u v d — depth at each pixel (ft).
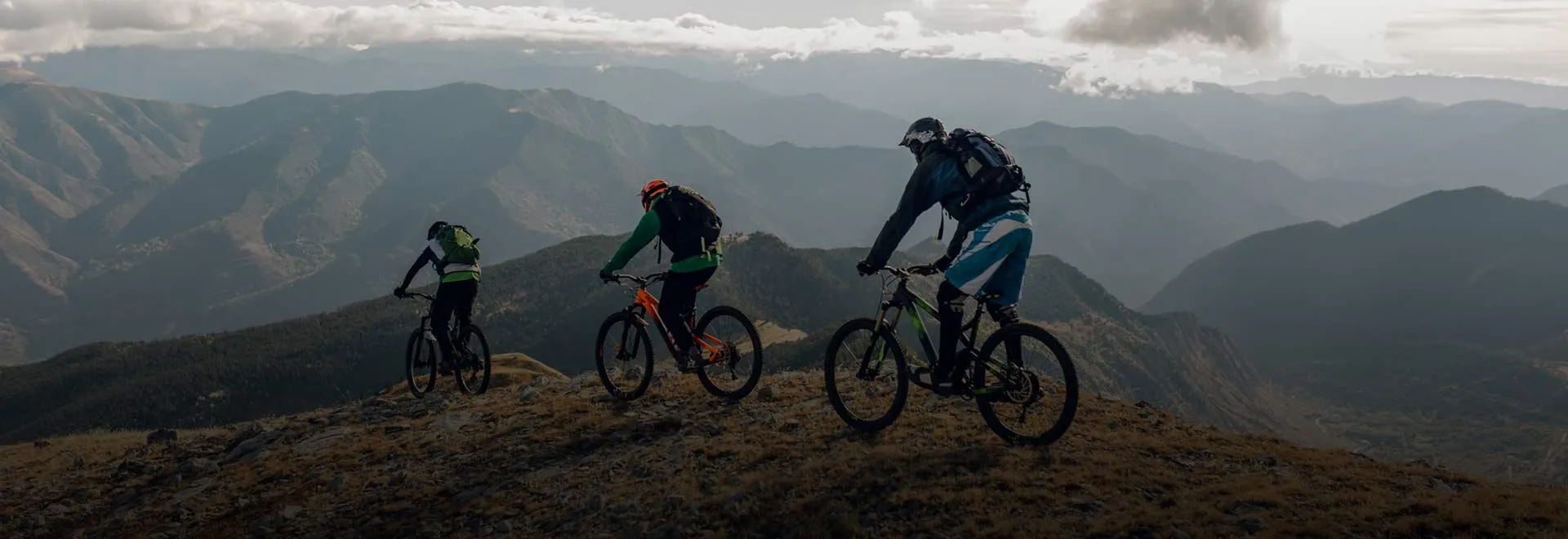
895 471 25.44
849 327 30.12
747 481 26.13
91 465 46.60
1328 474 25.03
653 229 33.47
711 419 33.78
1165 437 29.14
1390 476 24.73
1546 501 20.47
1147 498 22.75
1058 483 23.77
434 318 45.24
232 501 33.96
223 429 51.06
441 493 30.19
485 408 40.83
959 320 26.73
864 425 29.89
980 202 25.82
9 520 37.42
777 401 35.47
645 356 37.29
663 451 30.53
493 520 27.12
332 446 38.75
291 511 30.86
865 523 22.43
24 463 56.24
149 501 36.45
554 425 35.88
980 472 24.82
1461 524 19.49
